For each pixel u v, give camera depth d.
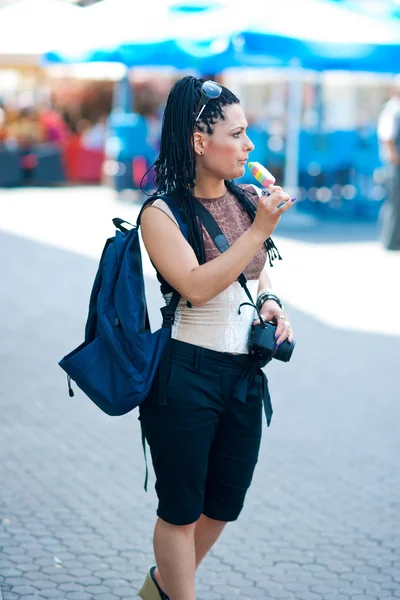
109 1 18.16
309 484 6.28
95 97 30.06
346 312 11.58
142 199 23.31
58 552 5.22
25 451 6.80
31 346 9.72
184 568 3.85
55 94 30.06
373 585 4.89
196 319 3.73
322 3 15.96
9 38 17.52
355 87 23.38
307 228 19.16
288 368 9.12
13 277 13.48
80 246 16.30
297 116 19.14
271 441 7.11
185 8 16.88
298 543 5.39
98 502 5.92
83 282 13.18
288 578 4.97
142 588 4.29
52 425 7.40
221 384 3.75
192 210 3.70
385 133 15.93
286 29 14.98
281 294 12.55
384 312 11.62
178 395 3.70
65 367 3.71
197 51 15.41
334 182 21.08
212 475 3.97
